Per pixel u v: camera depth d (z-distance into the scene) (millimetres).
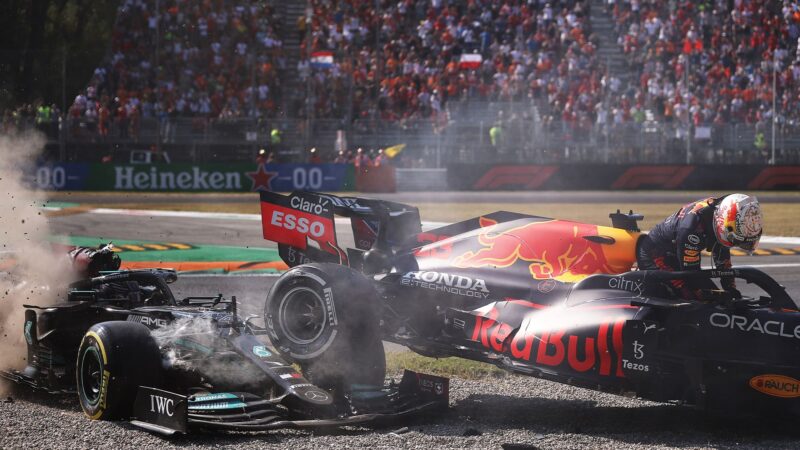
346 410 20734
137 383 20016
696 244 21766
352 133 120688
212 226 72438
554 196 111062
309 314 22328
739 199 21250
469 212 86312
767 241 64875
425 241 26438
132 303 23891
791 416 19766
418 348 24312
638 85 134375
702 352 20547
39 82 116438
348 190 115562
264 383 20891
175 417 18828
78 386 21125
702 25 139375
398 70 132750
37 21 122625
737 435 20375
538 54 133250
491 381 25500
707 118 128250
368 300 22078
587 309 21594
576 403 23312
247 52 132750
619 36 142250
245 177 113688
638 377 20406
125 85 126688
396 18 140875
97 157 112500
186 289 40969
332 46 136250
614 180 120562
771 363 20062
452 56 135125
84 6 125562
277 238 26422
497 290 23578
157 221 76312
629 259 23156
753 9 139500
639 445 19266
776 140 121750
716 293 21156
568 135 122125
